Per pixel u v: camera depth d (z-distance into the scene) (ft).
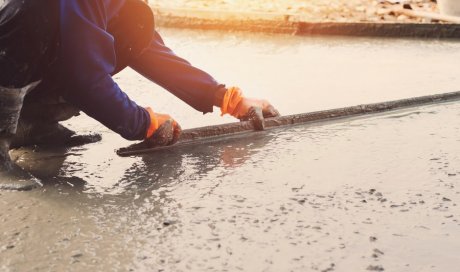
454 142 11.00
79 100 8.77
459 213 8.04
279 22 23.12
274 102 13.33
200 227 7.52
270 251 6.96
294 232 7.43
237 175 9.27
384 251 7.02
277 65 17.30
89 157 9.90
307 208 8.11
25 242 7.06
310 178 9.18
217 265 6.64
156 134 9.97
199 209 8.03
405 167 9.70
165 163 9.72
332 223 7.69
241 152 10.34
